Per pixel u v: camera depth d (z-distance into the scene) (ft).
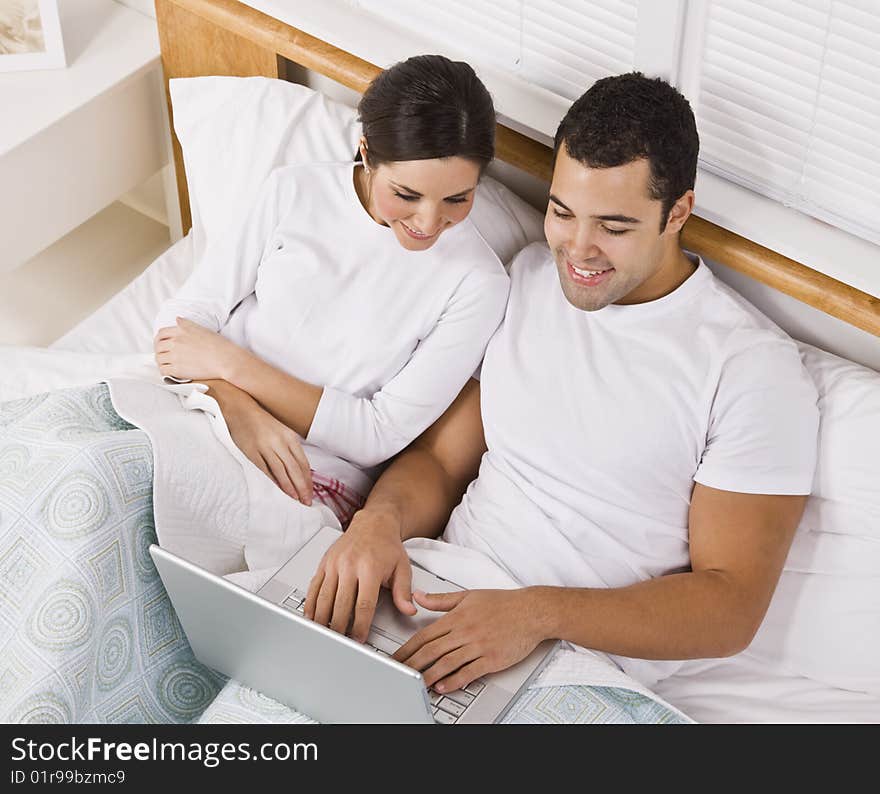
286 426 5.30
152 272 6.32
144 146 6.88
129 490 4.65
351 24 5.87
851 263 4.82
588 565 4.97
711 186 5.12
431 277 5.25
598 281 4.80
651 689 4.98
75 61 6.50
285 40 5.94
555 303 5.23
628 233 4.63
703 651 4.63
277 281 5.37
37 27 6.29
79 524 4.52
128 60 6.53
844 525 4.91
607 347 5.05
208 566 4.89
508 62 5.48
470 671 4.38
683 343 4.92
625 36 4.99
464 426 5.46
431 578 4.80
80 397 4.95
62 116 6.20
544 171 5.51
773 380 4.76
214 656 4.61
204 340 5.32
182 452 4.79
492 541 5.06
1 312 7.06
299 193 5.37
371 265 5.30
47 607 4.47
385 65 5.66
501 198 5.70
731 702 4.91
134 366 5.49
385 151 4.66
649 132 4.43
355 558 4.71
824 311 4.95
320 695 4.28
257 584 4.75
